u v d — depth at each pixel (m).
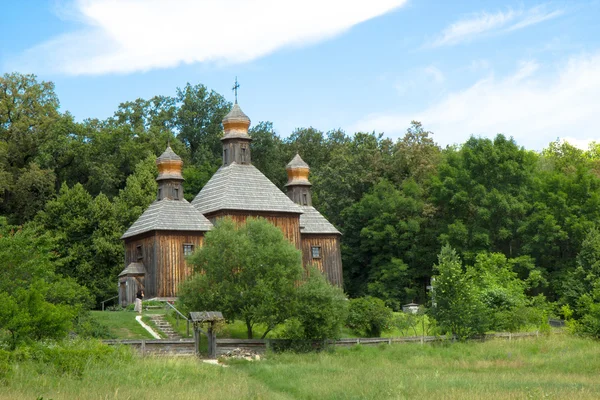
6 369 28.31
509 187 77.81
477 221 76.00
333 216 88.44
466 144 80.69
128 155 83.50
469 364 40.84
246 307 46.97
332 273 68.75
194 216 61.47
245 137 66.19
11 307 32.56
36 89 85.88
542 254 75.69
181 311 48.62
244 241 48.22
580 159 107.44
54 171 83.62
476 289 54.69
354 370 36.50
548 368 38.66
